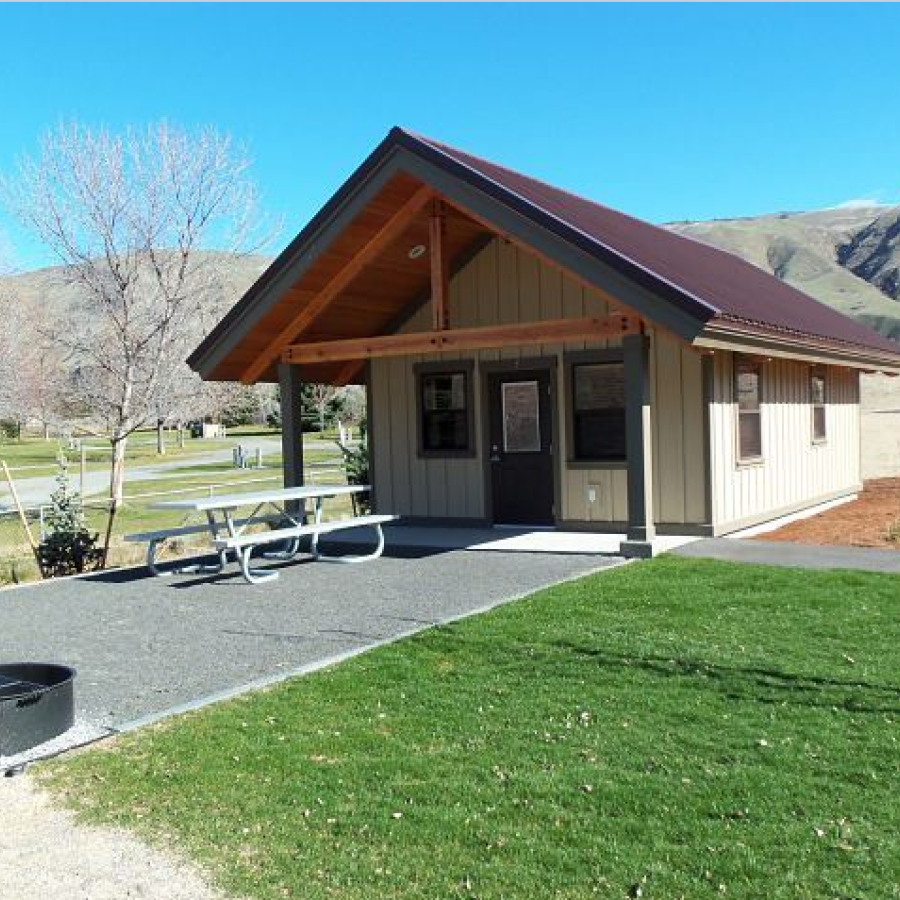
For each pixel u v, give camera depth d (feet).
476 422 43.45
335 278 39.52
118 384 65.82
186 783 15.07
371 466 46.57
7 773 15.70
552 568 32.55
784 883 11.56
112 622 27.12
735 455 40.22
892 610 24.49
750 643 21.79
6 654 23.67
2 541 51.67
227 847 12.94
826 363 47.62
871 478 67.10
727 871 11.88
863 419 113.60
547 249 32.50
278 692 19.57
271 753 16.20
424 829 13.24
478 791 14.38
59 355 76.59
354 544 40.27
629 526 33.81
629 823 13.21
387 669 20.94
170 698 19.60
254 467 108.99
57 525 39.17
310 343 41.09
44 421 82.69
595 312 40.52
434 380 44.86
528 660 21.18
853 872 11.75
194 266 66.18
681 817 13.33
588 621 24.27
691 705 17.84
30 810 14.32
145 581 33.83
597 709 17.83
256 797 14.47
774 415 44.62
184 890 11.91
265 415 222.28
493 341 35.91
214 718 18.07
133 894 11.85
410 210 37.19
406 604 27.84
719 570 30.09
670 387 38.65
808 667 19.84
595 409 40.65
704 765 15.05
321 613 27.12
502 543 38.40
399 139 34.83
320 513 36.78
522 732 16.78
